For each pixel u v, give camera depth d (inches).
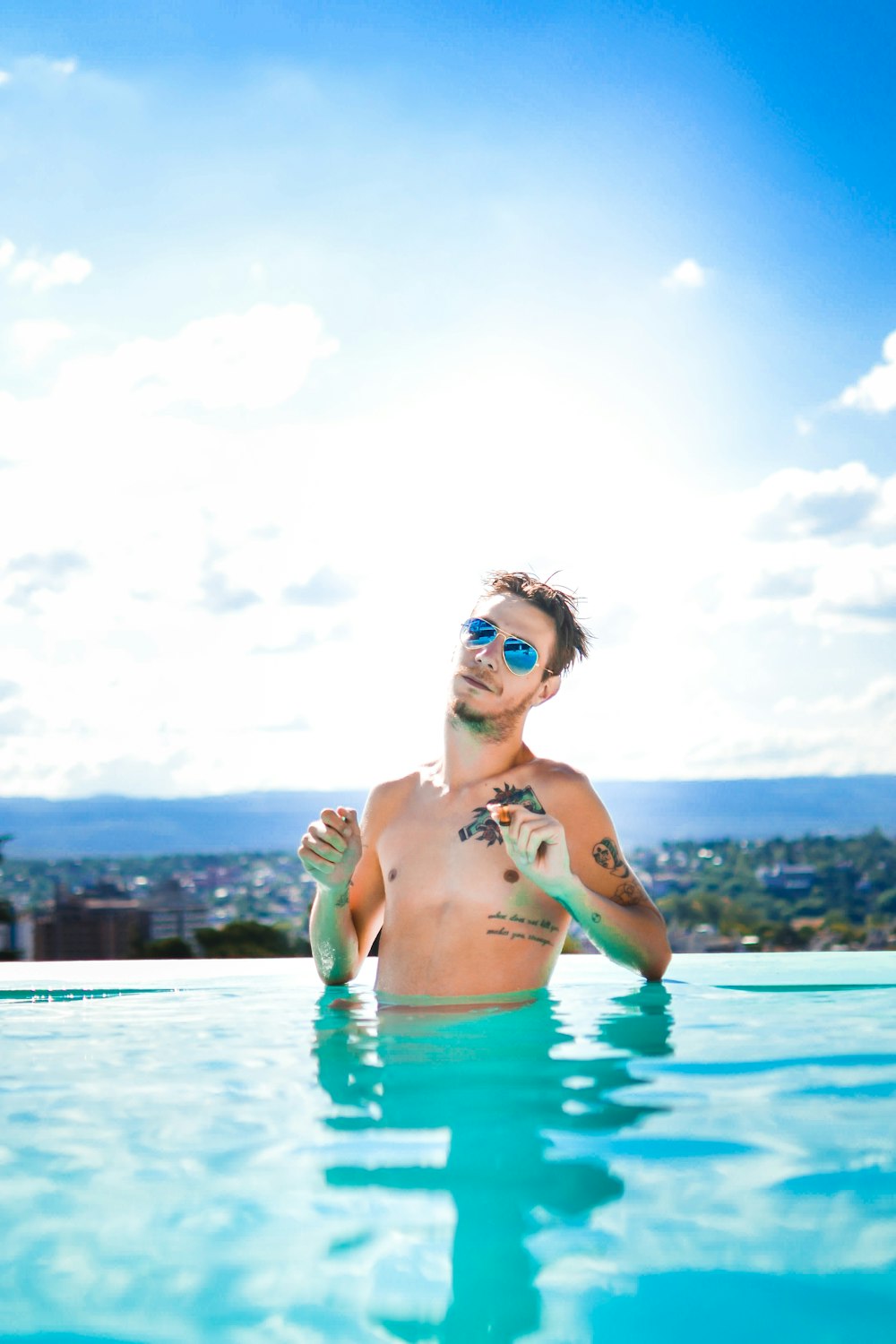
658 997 81.0
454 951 81.2
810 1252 31.5
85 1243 32.7
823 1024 68.7
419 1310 28.3
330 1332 27.2
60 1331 27.4
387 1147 41.7
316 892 87.3
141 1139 43.4
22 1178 38.6
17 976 113.7
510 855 76.8
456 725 86.8
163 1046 64.9
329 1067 56.7
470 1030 67.0
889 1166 38.8
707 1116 45.6
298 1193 36.6
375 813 90.6
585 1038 64.0
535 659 86.4
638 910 86.2
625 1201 35.6
